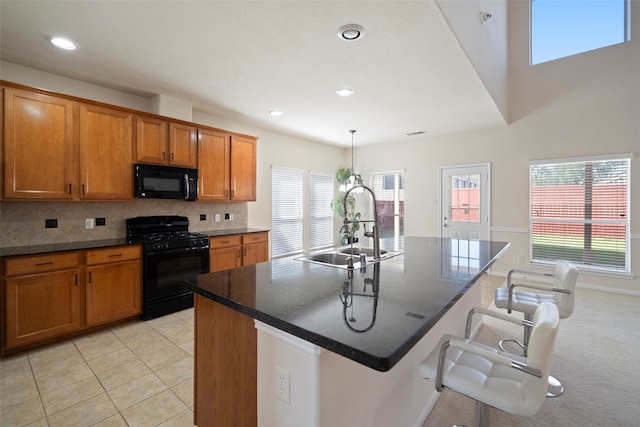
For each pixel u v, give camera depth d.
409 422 1.65
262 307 1.17
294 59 2.70
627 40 4.22
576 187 4.59
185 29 2.25
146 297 3.19
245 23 2.16
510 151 5.03
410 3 1.95
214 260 3.87
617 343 2.75
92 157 2.99
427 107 4.03
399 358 0.82
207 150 3.99
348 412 1.20
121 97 3.50
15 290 2.45
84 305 2.81
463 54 2.61
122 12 2.04
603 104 4.32
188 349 2.62
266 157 5.30
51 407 1.88
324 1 1.93
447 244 2.96
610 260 4.36
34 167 2.65
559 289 1.99
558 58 4.64
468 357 1.38
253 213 5.08
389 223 6.55
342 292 1.37
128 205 3.56
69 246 2.84
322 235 6.52
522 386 1.11
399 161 6.29
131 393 2.03
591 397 2.01
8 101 2.52
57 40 2.41
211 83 3.25
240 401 1.38
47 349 2.59
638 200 4.12
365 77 3.07
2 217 2.76
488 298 4.01
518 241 5.00
